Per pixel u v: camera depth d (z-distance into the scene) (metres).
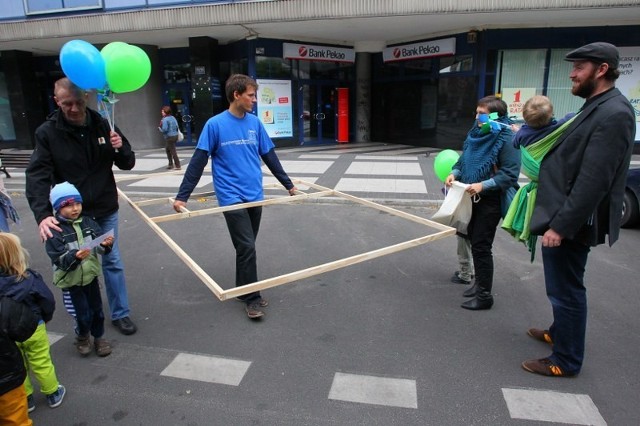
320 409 2.69
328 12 12.05
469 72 13.88
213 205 7.96
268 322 3.76
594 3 10.91
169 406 2.74
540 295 4.19
